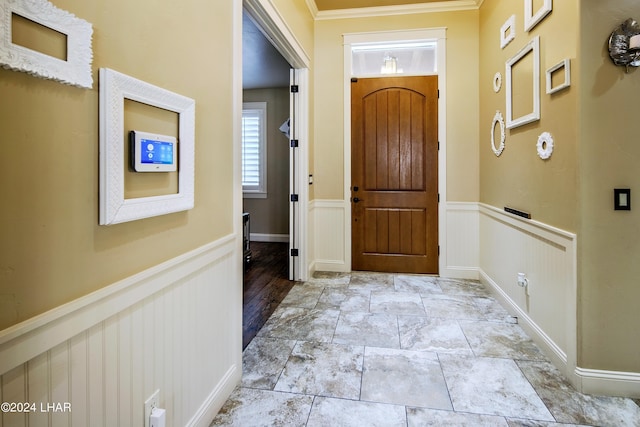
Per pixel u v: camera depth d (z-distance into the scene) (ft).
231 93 6.06
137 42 3.71
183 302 4.73
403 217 13.43
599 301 6.04
